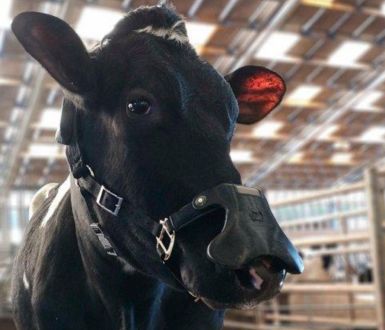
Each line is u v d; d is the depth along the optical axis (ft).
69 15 24.00
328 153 54.24
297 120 43.62
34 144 42.06
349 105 40.68
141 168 3.84
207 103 3.89
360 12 29.43
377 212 12.35
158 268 4.00
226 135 3.92
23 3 23.76
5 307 23.70
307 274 20.97
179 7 26.58
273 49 32.48
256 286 3.42
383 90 40.29
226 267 3.36
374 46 33.35
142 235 3.94
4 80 31.17
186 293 4.91
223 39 30.30
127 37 4.17
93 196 4.30
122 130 3.93
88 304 4.94
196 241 3.61
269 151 49.83
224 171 3.70
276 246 3.38
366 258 28.86
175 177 3.73
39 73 29.43
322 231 24.97
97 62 4.16
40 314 5.08
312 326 17.01
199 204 3.58
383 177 12.96
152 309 4.87
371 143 52.34
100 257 4.61
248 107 5.68
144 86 3.88
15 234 53.52
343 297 18.30
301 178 61.46
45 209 6.10
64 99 4.53
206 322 5.10
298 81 37.27
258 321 19.13
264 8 27.40
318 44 32.45
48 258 5.13
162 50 4.02
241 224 3.40
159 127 3.81
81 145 4.38
